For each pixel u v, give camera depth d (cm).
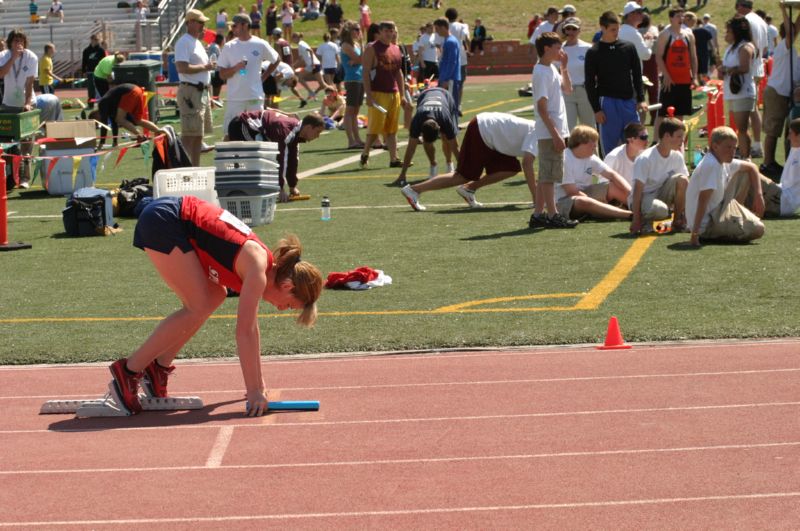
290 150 2892
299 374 1431
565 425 1199
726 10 8969
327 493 1021
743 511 959
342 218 2622
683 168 2297
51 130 3206
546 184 2369
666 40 3244
